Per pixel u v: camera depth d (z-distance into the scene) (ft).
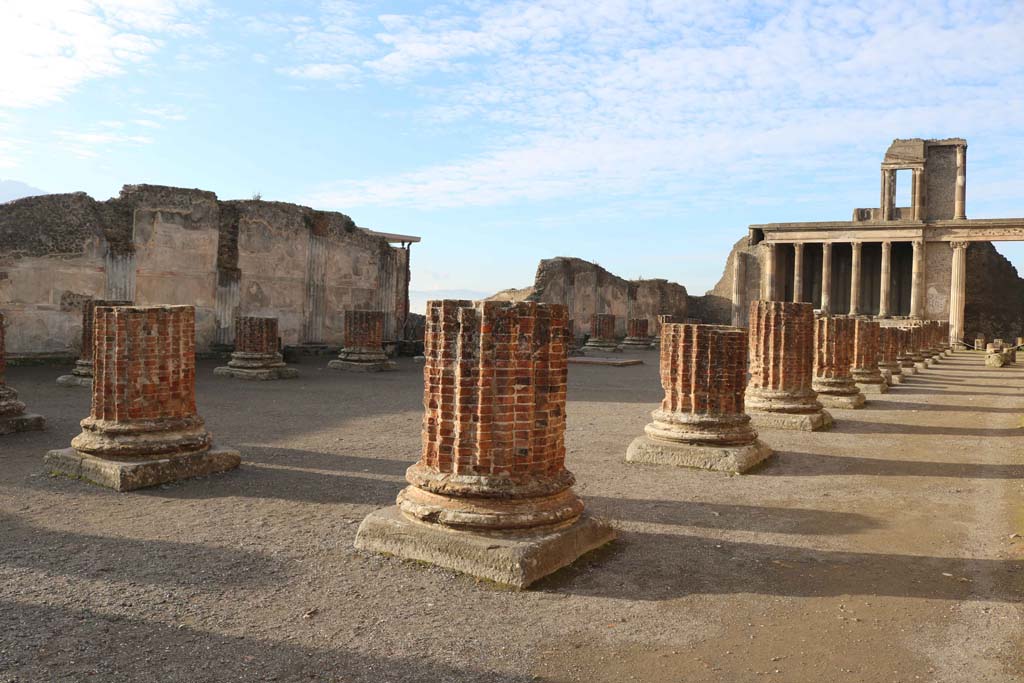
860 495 28.94
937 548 22.39
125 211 83.97
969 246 209.46
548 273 155.53
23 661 14.37
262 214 98.58
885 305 188.03
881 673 14.52
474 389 20.57
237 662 14.47
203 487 28.27
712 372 34.50
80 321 80.12
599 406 56.18
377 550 20.99
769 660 15.05
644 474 32.19
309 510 25.31
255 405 51.75
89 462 28.66
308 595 17.98
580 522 21.45
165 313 29.99
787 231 197.77
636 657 15.07
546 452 21.13
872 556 21.61
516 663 14.69
